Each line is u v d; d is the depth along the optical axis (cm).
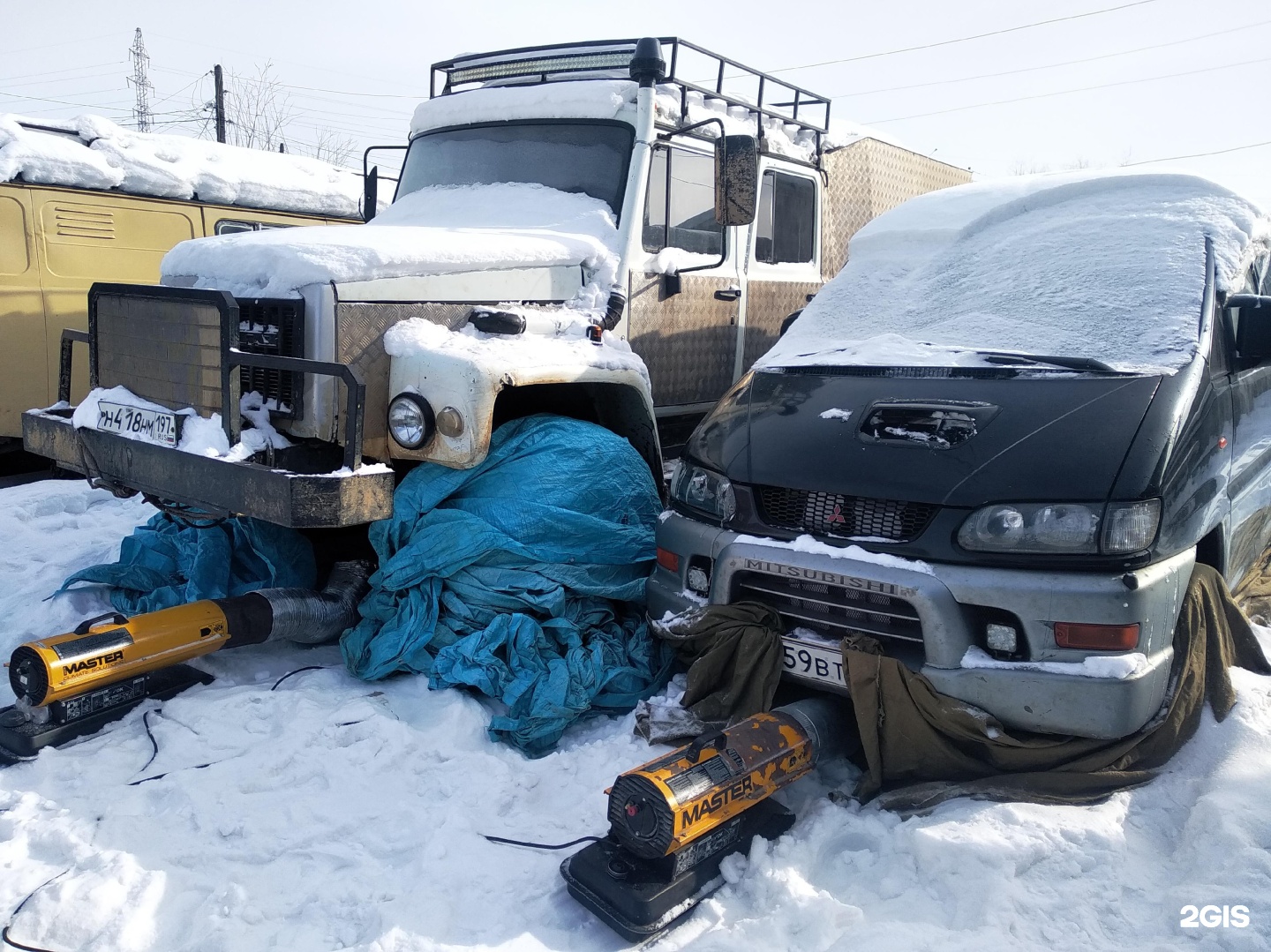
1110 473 274
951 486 287
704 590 346
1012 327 361
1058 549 272
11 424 756
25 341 757
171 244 842
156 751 323
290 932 242
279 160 947
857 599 304
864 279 430
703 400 546
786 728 290
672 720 329
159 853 269
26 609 439
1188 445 293
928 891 256
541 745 340
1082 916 237
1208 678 313
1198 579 322
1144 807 278
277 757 316
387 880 263
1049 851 257
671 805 248
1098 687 266
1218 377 334
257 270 382
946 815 278
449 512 372
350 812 293
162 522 483
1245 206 388
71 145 776
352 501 330
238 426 360
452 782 309
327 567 443
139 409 385
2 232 739
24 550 534
